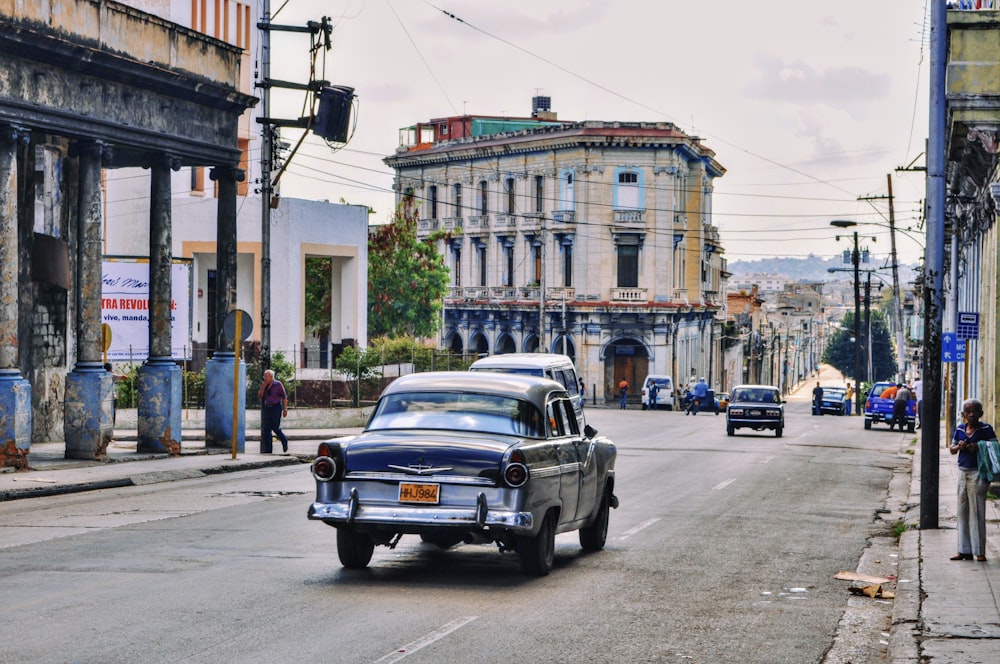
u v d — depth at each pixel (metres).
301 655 10.52
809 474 31.94
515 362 32.12
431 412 14.93
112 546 16.67
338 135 36.47
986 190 29.56
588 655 10.85
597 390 93.94
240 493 24.39
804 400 140.75
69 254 34.06
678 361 96.50
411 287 88.62
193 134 31.86
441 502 13.87
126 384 43.41
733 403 50.44
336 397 48.97
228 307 34.09
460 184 103.25
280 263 54.94
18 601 12.70
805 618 12.87
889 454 40.97
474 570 15.31
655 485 27.64
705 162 102.12
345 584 13.98
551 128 94.50
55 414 34.12
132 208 54.03
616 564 16.16
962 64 23.66
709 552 17.41
